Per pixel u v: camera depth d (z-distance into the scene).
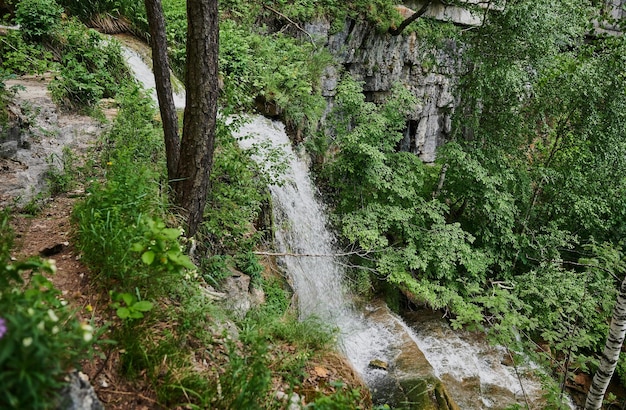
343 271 9.06
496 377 7.71
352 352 6.96
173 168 4.69
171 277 3.16
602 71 9.29
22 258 3.15
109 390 2.44
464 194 10.52
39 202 4.29
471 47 9.99
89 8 8.41
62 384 1.75
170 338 2.83
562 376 6.91
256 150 6.82
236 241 5.86
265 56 9.88
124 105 6.20
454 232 9.38
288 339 4.05
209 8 3.92
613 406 8.55
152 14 4.30
